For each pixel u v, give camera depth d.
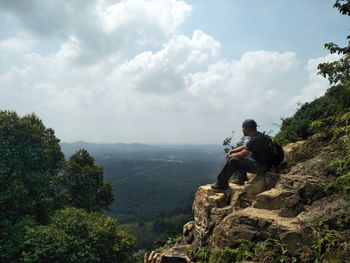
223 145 9.52
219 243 7.03
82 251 31.25
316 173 7.91
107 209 46.75
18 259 31.75
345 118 8.73
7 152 35.91
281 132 13.80
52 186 41.16
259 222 6.72
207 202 8.77
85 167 44.25
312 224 6.14
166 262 7.91
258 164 8.57
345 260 5.51
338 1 10.34
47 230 31.47
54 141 44.88
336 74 10.78
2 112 37.47
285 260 5.96
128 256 36.97
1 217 33.53
